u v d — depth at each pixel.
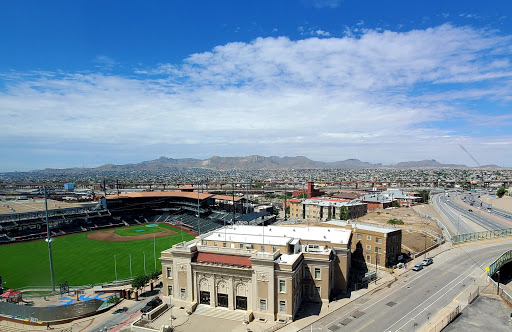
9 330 71.56
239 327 65.62
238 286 71.94
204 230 176.62
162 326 64.25
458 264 101.94
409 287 83.75
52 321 72.62
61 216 189.50
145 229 187.38
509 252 97.94
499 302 72.38
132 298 85.81
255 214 177.12
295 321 67.06
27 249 144.88
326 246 81.81
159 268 114.50
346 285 81.69
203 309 73.44
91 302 78.12
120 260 125.38
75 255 133.88
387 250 99.12
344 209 184.75
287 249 75.94
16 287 98.38
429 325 63.56
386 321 66.00
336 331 62.62
